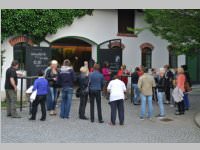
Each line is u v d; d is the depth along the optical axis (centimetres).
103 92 2188
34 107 1469
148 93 1572
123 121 1442
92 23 2436
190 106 1984
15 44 2181
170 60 2855
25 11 2145
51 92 1587
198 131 1354
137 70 1998
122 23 2580
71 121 1480
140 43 2666
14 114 1512
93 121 1480
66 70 1523
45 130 1298
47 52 2114
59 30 2305
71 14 2309
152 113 1698
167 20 1684
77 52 2553
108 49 2423
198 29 1631
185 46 1672
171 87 2012
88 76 1515
